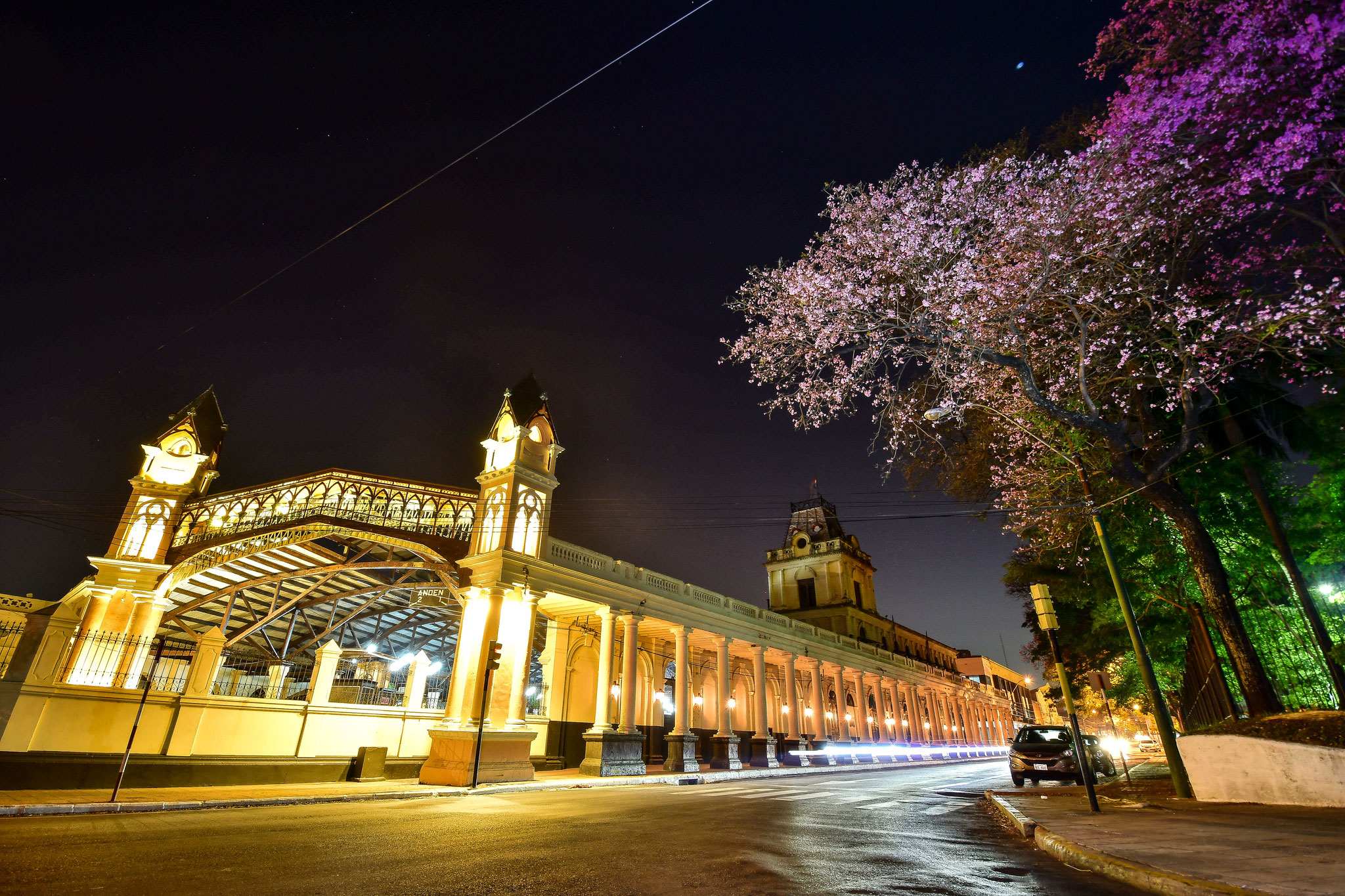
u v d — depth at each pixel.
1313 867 5.78
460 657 20.73
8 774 12.88
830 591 58.09
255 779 16.31
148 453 23.20
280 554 23.84
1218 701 18.80
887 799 16.44
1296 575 14.84
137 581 21.16
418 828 9.76
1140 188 13.32
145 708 15.45
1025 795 15.82
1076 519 18.73
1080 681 27.64
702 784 21.70
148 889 5.71
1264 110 11.22
